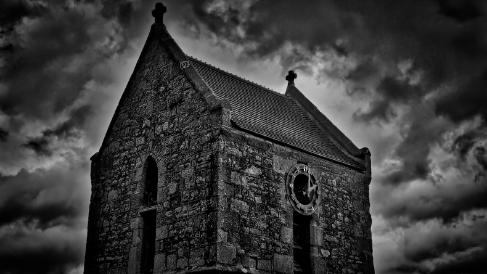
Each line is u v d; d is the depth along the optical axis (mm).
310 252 17672
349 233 19281
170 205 16609
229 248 15039
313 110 23469
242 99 19891
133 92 19750
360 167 20562
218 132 15906
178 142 17141
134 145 18859
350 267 18875
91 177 20172
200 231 15391
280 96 23578
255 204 16203
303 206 17766
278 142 17594
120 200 18625
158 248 16469
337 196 19281
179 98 17688
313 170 18609
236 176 15914
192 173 16266
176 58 18391
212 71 20656
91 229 19344
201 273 14898
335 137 22094
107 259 18297
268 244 16203
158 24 19906
